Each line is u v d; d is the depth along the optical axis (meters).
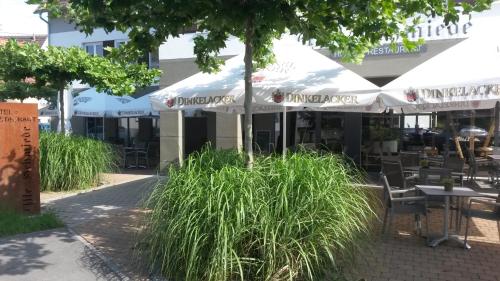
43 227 7.02
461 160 8.51
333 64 7.61
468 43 7.37
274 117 14.39
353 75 7.11
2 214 7.42
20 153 7.91
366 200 5.47
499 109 11.69
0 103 7.73
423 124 12.98
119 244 6.17
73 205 8.95
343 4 5.25
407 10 5.57
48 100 19.34
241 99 6.79
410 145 13.15
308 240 4.68
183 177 5.07
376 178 11.84
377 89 6.43
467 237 6.43
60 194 10.20
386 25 5.89
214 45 6.77
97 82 11.16
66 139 10.99
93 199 9.57
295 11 5.50
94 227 7.13
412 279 4.92
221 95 6.94
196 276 4.57
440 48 11.31
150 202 5.28
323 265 4.84
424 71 6.66
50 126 21.48
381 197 7.89
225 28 6.16
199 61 7.24
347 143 13.48
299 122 14.15
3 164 7.75
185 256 4.62
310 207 4.68
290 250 4.59
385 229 6.71
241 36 6.70
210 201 4.56
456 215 6.80
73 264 5.39
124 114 14.59
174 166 5.65
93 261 5.46
